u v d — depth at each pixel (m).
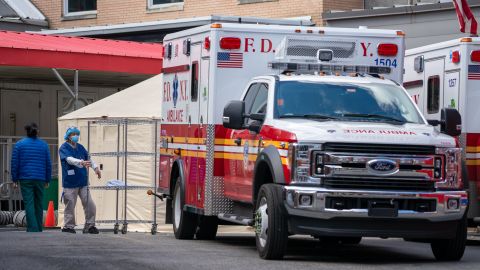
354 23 42.03
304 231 21.73
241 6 49.28
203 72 27.53
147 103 37.66
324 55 26.22
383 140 21.77
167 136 31.31
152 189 34.69
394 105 24.25
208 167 26.84
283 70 26.34
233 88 26.89
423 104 31.83
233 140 26.02
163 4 53.41
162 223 36.03
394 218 21.62
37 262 20.62
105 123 34.72
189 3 52.00
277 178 22.12
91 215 33.50
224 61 26.84
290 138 21.97
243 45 26.91
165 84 31.77
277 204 21.89
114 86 55.91
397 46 27.42
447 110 24.16
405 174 21.83
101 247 24.83
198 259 21.84
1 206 44.84
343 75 25.45
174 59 30.72
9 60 42.28
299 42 26.56
